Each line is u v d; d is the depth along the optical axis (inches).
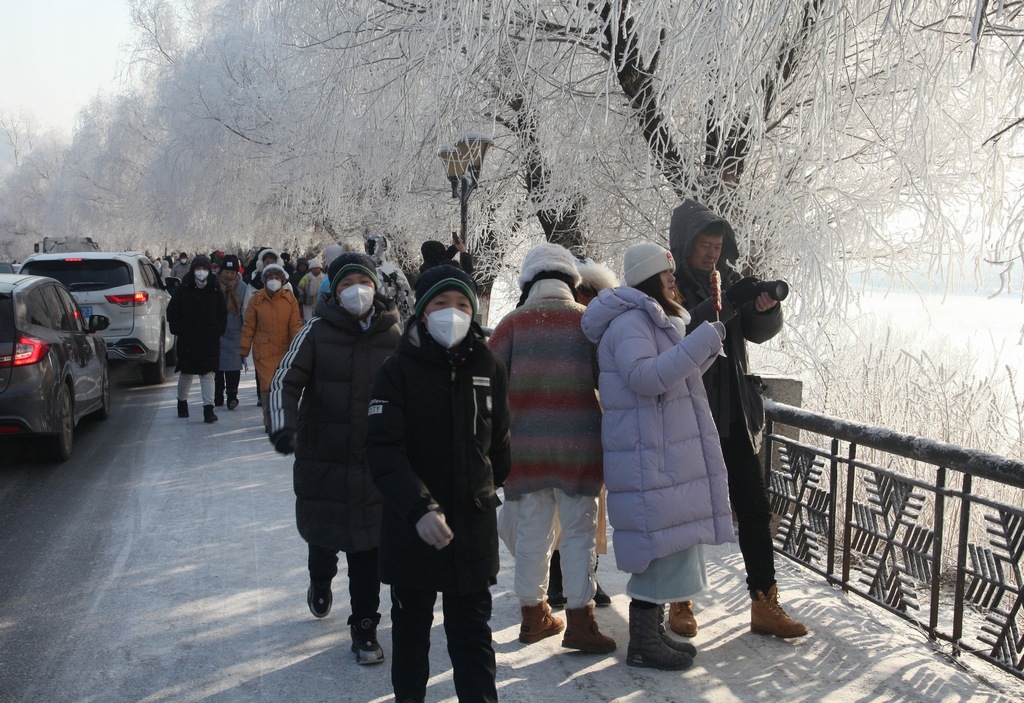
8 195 3100.4
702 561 159.3
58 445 337.4
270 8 450.3
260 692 150.1
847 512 197.9
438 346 124.9
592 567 166.1
